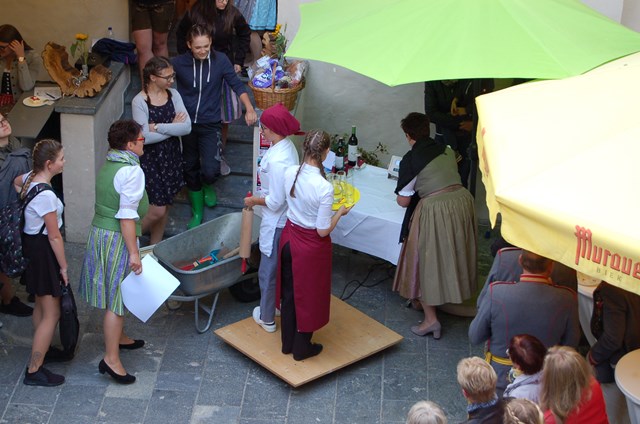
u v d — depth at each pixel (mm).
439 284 6734
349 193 7109
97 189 6098
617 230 3873
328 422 6078
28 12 9133
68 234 8094
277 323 6859
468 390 4324
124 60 8805
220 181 8336
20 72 8312
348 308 7078
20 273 6027
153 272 6234
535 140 4594
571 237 4004
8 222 5953
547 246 4113
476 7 5977
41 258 6039
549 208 4082
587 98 4914
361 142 8969
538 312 5238
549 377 4441
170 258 7004
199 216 8062
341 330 6805
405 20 6039
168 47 9664
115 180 5988
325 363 6434
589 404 4520
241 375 6516
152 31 8898
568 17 6184
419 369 6629
